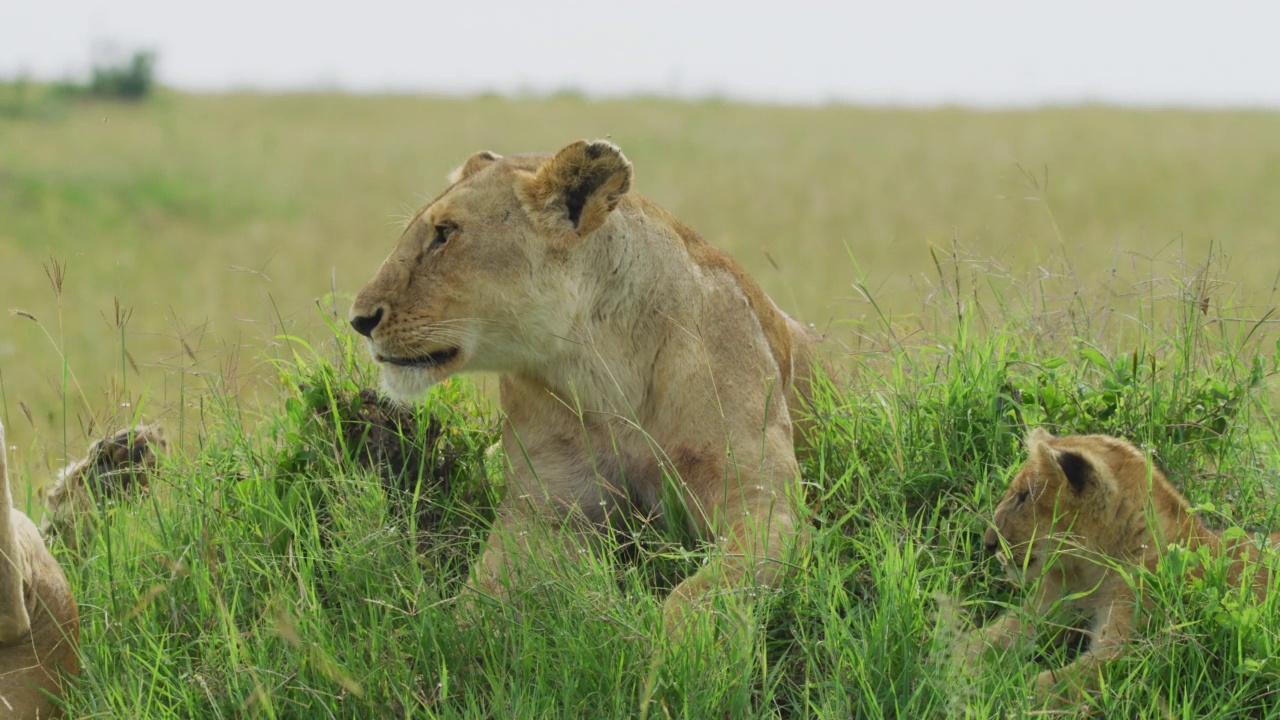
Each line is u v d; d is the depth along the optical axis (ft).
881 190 152.76
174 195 146.20
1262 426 31.86
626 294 28.76
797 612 24.73
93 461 30.96
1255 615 22.76
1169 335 33.06
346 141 213.46
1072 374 30.99
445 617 24.35
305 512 28.58
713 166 183.32
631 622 23.39
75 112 238.07
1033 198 41.01
